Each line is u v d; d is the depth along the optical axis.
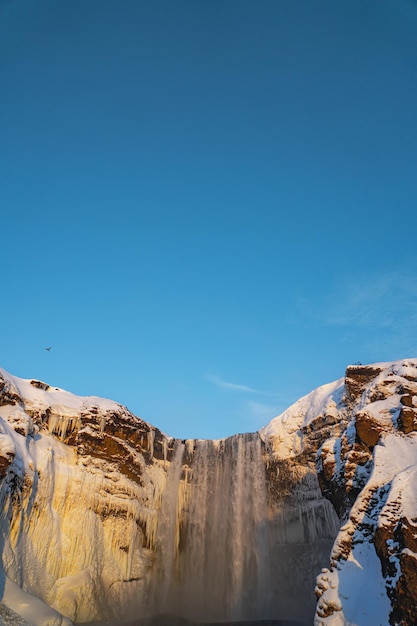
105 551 43.22
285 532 48.81
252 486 52.59
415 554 22.23
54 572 38.16
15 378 47.16
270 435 53.59
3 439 35.75
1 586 31.16
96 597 39.69
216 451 56.53
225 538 51.69
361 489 30.98
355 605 24.06
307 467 49.00
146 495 50.09
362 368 47.72
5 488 34.62
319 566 45.25
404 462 29.38
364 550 26.36
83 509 42.91
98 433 48.09
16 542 35.47
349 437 34.88
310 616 43.81
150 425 54.06
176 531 51.62
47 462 41.25
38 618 30.08
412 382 36.31
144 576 46.16
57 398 48.84
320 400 51.88
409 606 21.31
